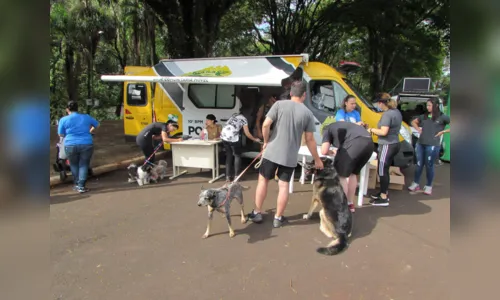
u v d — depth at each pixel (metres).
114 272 3.34
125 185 6.41
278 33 20.36
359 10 16.08
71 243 3.95
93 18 18.44
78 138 5.76
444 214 4.85
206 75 6.90
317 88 6.76
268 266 3.43
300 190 6.03
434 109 5.62
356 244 3.90
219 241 3.99
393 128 4.97
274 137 4.19
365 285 3.10
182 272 3.33
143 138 6.68
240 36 22.95
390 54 18.77
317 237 4.09
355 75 26.98
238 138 6.41
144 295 2.97
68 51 19.41
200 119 7.71
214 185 6.37
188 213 4.90
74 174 5.95
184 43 11.42
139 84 9.98
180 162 6.81
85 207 5.17
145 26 17.23
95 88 23.80
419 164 5.91
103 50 22.94
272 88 8.05
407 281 3.15
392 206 5.21
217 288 3.06
